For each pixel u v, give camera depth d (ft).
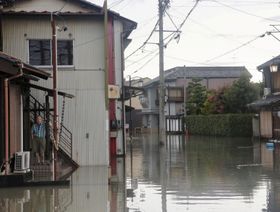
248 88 148.36
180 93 211.41
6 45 63.93
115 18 76.89
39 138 53.06
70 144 62.69
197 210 32.65
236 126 139.74
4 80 45.75
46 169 50.67
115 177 52.24
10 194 40.91
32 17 64.28
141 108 259.19
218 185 44.70
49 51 64.54
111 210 33.42
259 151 86.43
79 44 64.64
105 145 64.03
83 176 52.90
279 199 36.52
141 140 147.43
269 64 119.96
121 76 83.25
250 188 42.45
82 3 73.05
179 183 46.68
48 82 63.98
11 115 49.65
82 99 64.34
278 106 116.47
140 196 39.24
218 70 221.25
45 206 35.24
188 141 129.80
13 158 47.57
